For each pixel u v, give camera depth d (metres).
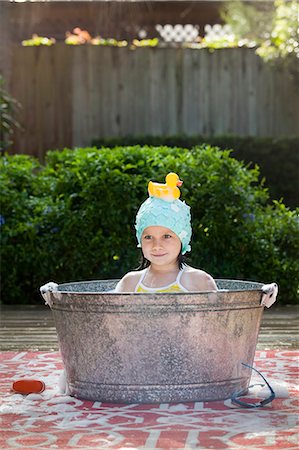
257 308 3.26
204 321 3.10
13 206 6.57
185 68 10.05
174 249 3.39
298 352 4.31
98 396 3.18
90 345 3.16
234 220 6.38
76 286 3.67
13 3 10.36
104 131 10.06
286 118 10.03
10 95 9.69
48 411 3.04
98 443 2.61
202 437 2.66
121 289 3.50
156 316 3.07
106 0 10.38
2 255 6.48
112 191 6.33
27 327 5.30
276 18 10.27
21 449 2.55
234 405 3.11
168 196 3.40
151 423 2.84
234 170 6.46
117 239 6.34
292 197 9.61
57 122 10.05
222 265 6.40
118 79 10.05
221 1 10.46
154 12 10.66
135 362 3.11
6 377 3.70
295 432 2.71
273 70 9.95
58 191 6.65
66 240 6.37
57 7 10.51
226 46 10.22
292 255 6.53
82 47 10.04
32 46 10.03
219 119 10.05
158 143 9.60
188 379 3.12
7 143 9.20
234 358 3.20
